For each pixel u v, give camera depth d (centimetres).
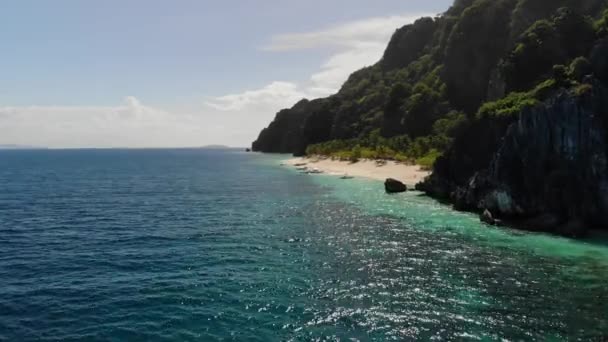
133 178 11231
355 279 2870
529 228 4150
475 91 10881
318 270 3062
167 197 7181
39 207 6150
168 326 2219
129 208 6006
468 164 5469
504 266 3081
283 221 4834
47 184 9600
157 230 4462
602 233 3916
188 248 3703
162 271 3072
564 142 4166
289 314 2348
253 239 4000
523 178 4381
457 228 4259
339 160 12069
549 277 2847
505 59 6975
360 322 2256
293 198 6625
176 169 14912
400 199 6047
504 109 5106
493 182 4631
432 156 8756
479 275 2909
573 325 2194
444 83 11800
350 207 5594
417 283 2783
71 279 2917
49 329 2200
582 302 2455
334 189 7425
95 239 4075
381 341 2066
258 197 6881
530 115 4381
